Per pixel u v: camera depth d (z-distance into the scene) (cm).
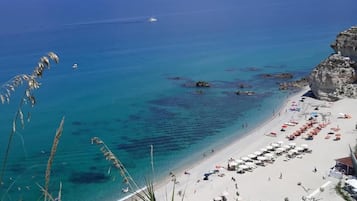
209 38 19500
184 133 7975
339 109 8706
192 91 10781
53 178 5941
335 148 6781
